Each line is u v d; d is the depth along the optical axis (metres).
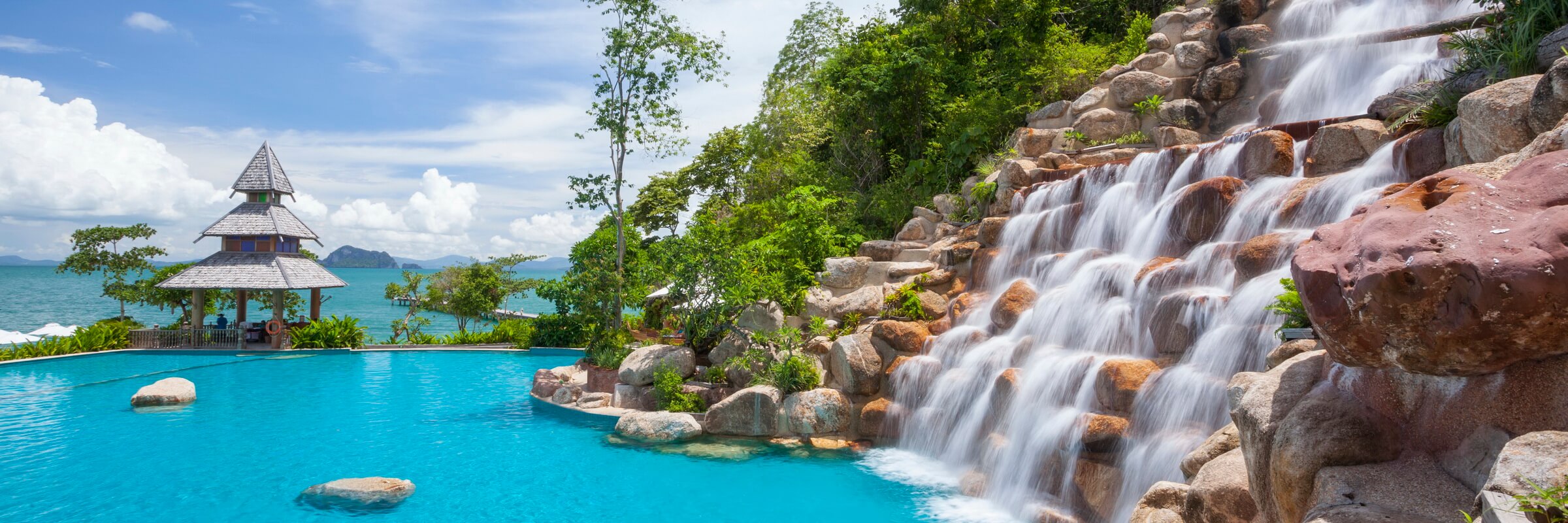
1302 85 19.09
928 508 11.10
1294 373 6.09
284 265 31.14
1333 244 5.05
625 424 15.66
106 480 12.46
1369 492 4.49
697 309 19.20
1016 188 19.03
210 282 30.00
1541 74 9.80
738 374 16.80
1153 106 21.05
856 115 28.16
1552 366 4.13
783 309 19.41
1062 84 24.95
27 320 67.12
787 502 11.41
